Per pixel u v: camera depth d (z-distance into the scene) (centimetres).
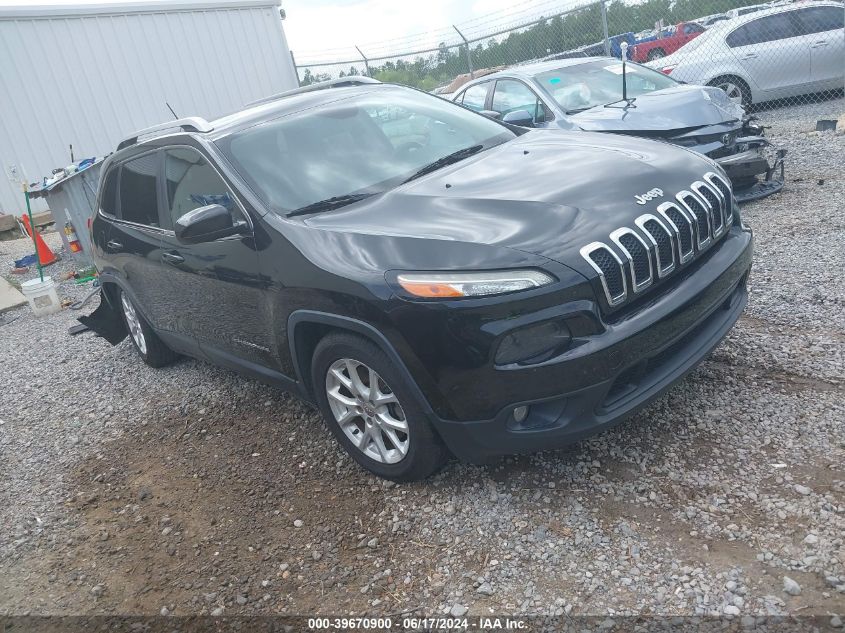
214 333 404
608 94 721
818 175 706
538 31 1196
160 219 423
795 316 404
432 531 288
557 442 269
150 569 305
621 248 269
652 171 318
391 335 274
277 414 420
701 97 651
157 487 370
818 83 1061
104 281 532
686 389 347
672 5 1150
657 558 247
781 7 1071
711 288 296
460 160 373
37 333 735
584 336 260
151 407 473
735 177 630
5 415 519
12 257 1188
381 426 311
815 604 215
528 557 262
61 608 292
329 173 358
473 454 283
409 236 284
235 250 345
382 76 1313
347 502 321
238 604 272
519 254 262
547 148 369
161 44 1246
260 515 326
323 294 295
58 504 374
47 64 1159
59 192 962
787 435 297
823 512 250
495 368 259
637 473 293
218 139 377
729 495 269
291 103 413
